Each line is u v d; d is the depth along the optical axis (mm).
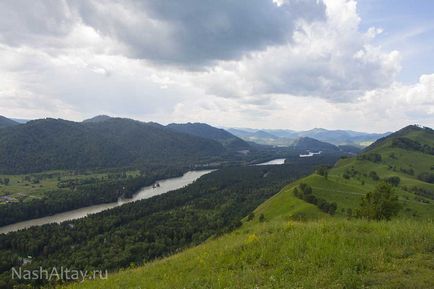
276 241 16703
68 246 102500
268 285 11758
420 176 198875
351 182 166750
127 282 15828
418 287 10727
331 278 11781
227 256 15906
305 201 119188
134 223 130500
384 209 36500
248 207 159250
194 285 13008
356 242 15281
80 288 16953
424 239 14867
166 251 99688
